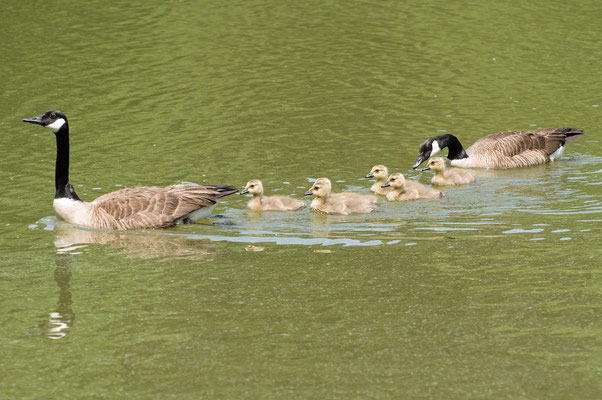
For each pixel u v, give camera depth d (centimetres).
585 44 2978
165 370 1053
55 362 1080
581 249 1428
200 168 1939
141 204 1619
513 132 2094
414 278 1323
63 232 1591
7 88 2562
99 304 1253
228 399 982
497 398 977
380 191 1812
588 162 2025
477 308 1211
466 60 2838
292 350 1098
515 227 1555
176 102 2447
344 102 2453
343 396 985
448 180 1873
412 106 2422
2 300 1274
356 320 1182
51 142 2150
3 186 1848
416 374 1034
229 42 3073
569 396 981
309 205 1752
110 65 2792
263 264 1402
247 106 2414
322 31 3203
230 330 1158
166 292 1291
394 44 3027
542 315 1184
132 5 3578
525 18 3325
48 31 3180
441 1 3616
